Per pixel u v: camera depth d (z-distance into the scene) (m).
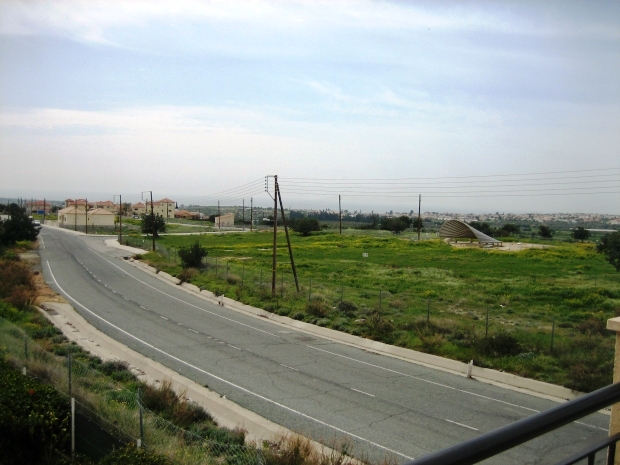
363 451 13.09
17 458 10.26
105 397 13.16
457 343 23.81
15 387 11.92
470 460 1.90
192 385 18.50
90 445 10.73
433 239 92.31
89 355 21.58
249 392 17.94
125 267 53.06
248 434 14.06
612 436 2.65
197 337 26.42
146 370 20.36
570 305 34.12
